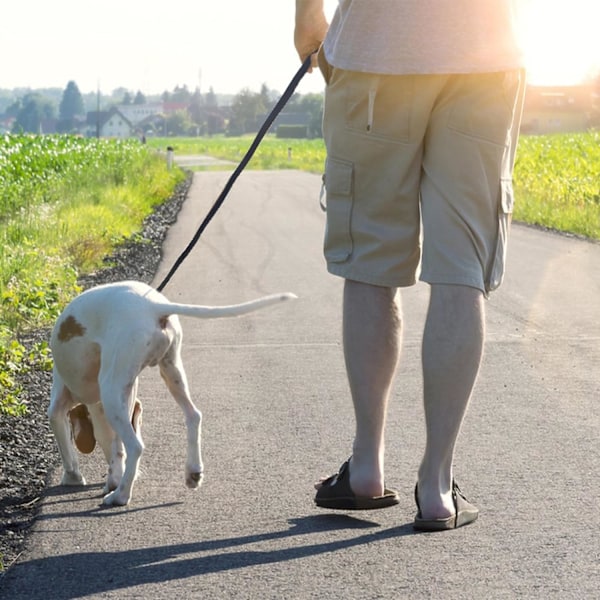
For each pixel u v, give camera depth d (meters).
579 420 6.34
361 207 4.39
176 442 6.04
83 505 4.95
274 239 18.88
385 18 4.20
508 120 4.25
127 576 3.95
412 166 4.32
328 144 4.45
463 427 6.21
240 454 5.74
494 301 11.45
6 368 7.91
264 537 4.33
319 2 4.75
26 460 5.78
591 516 4.52
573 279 13.10
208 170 57.12
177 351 5.01
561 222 20.31
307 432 6.20
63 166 33.34
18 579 3.98
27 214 18.72
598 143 51.50
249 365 8.34
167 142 137.75
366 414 4.47
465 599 3.63
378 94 4.25
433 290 4.21
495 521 4.46
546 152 41.38
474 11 4.15
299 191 35.47
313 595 3.70
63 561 4.15
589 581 3.78
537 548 4.11
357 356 4.43
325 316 10.72
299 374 7.95
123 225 19.86
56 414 5.25
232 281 13.36
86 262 14.78
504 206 4.31
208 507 4.81
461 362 4.16
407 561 3.99
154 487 5.17
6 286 11.28
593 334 9.45
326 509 4.68
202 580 3.88
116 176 33.22
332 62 4.35
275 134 190.50
